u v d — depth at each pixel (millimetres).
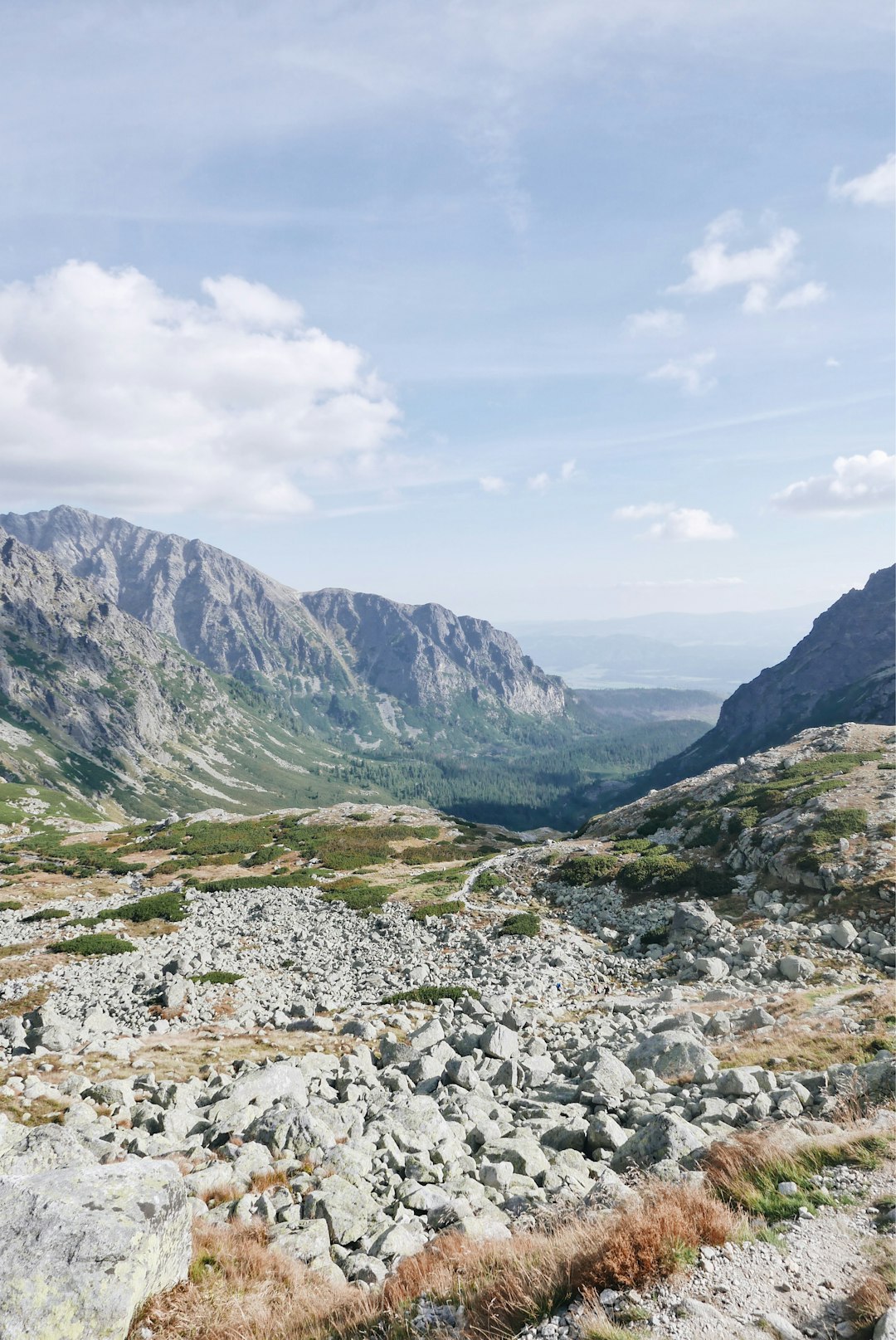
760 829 47906
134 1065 21922
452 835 92562
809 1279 7484
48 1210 8672
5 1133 12672
